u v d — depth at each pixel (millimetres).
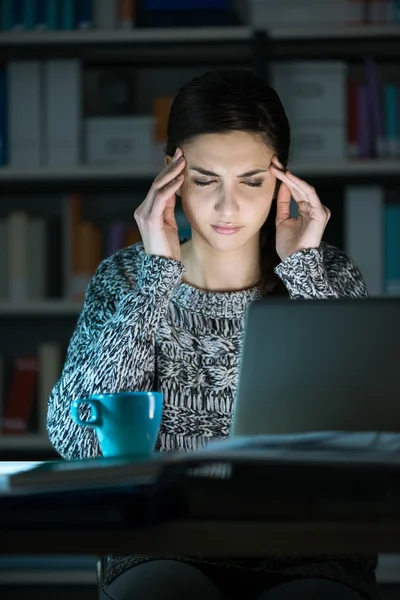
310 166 4086
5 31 4234
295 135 4090
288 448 1059
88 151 4164
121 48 4250
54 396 1788
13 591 3898
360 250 4039
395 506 966
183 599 1331
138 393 1400
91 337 1897
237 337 1870
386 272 4035
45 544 974
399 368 1225
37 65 4109
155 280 1752
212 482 987
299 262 1832
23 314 4176
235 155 1803
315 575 1454
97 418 1405
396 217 4047
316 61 4359
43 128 4117
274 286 1950
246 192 1830
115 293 1927
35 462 1510
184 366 1832
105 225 4605
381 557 3857
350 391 1234
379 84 4621
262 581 1493
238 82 1837
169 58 4531
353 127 4141
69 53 4312
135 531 968
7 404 4086
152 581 1366
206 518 985
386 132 4148
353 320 1246
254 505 980
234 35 4203
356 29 4160
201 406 1822
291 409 1242
